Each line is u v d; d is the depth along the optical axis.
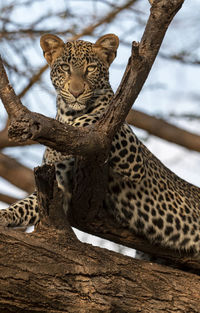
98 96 9.48
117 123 6.71
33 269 6.83
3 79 5.93
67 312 7.04
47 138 6.31
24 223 8.62
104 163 7.23
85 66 9.50
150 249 9.27
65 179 8.66
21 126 5.96
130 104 6.69
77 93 9.11
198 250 9.36
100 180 7.60
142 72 6.54
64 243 7.21
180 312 7.59
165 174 9.91
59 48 9.85
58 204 7.18
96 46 9.88
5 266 6.71
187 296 7.71
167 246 9.25
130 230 9.05
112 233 9.04
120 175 8.82
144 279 7.62
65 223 7.33
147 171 9.38
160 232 9.19
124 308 7.33
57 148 6.54
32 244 6.95
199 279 7.99
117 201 8.93
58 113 9.50
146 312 7.43
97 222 8.77
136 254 10.08
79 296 7.08
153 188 9.34
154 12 6.45
